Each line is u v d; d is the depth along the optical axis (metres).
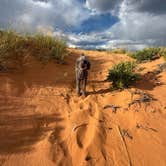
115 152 4.50
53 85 6.58
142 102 6.02
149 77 7.64
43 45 8.53
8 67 6.63
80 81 6.70
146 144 4.80
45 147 4.35
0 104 5.18
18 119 4.92
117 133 4.96
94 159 4.27
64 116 5.34
